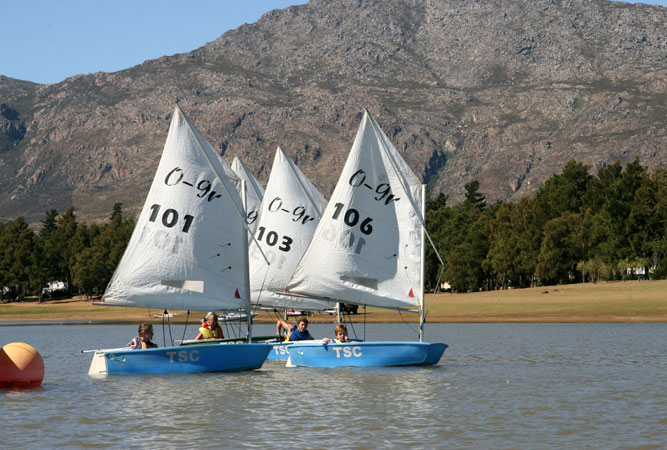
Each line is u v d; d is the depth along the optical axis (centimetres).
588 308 10938
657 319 9219
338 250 4119
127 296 3797
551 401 2912
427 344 4019
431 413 2670
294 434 2330
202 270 3828
